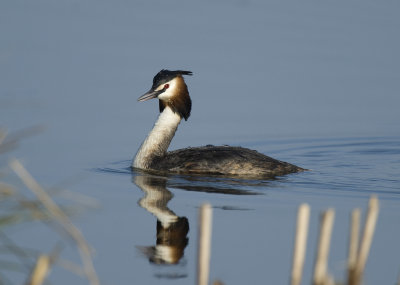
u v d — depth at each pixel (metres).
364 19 31.77
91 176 15.26
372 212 7.43
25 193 13.09
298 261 7.32
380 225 12.38
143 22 29.98
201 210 7.34
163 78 16.31
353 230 7.50
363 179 15.87
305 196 14.10
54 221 8.75
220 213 12.82
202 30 29.09
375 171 16.89
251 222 12.40
